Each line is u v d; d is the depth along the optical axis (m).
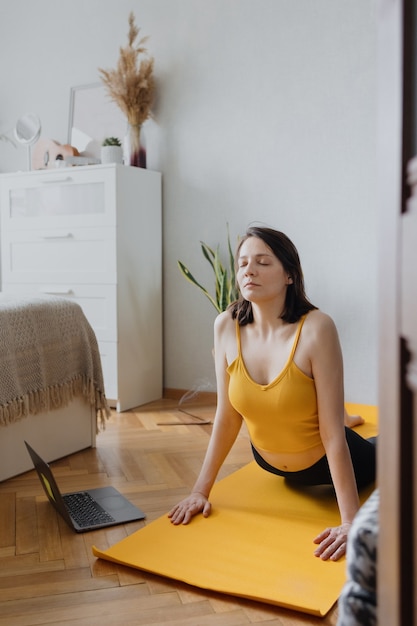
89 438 2.65
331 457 1.70
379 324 0.67
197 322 3.59
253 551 1.60
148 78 3.53
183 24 3.51
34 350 2.35
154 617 1.35
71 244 3.40
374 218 3.07
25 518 1.90
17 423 2.29
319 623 1.31
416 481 0.60
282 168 3.29
